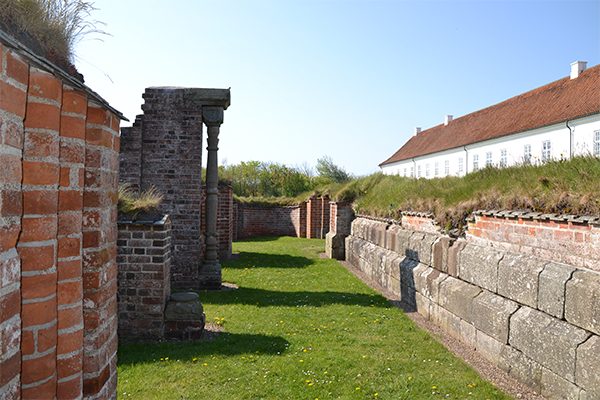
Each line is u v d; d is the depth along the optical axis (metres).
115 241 2.42
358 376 5.01
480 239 6.57
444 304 6.98
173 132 10.19
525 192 5.95
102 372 2.18
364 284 10.91
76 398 1.94
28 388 1.70
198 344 6.01
